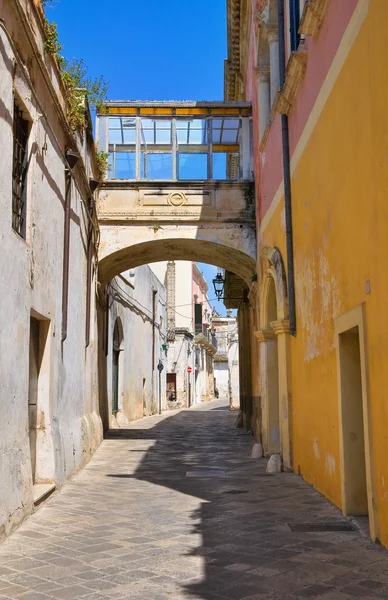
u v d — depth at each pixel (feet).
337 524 22.20
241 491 29.45
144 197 51.26
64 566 17.35
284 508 25.18
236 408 124.36
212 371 230.48
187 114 52.70
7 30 21.01
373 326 19.49
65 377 32.91
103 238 51.13
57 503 26.63
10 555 18.52
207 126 52.75
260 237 46.85
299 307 32.50
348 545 19.27
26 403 23.47
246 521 22.95
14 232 22.03
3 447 20.43
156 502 26.91
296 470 34.24
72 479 33.17
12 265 21.75
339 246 23.90
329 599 14.61
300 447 33.09
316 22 26.73
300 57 29.89
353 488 23.52
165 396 132.77
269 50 45.32
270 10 40.96
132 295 89.51
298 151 32.30
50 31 28.14
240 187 51.26
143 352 100.99
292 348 34.65
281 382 36.22
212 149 52.54
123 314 81.15
